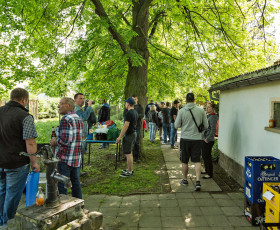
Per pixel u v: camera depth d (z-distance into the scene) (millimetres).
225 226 3656
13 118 3307
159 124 11422
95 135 6930
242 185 5367
